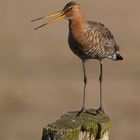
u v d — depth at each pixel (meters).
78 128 12.48
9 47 40.81
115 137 25.38
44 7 57.94
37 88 31.28
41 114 27.95
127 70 35.34
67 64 36.53
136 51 40.22
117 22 50.78
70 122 12.77
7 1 59.97
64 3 60.53
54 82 32.56
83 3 59.50
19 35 45.09
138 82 32.78
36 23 49.84
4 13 54.00
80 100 29.56
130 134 25.67
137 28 48.38
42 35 45.47
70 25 16.11
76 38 16.03
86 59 16.48
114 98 29.77
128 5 58.19
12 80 32.50
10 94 29.80
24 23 50.00
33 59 37.69
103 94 30.30
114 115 27.75
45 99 29.67
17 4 58.78
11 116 27.61
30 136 25.66
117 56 17.05
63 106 28.91
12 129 26.31
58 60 37.56
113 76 34.03
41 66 35.94
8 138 25.50
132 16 53.34
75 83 32.44
